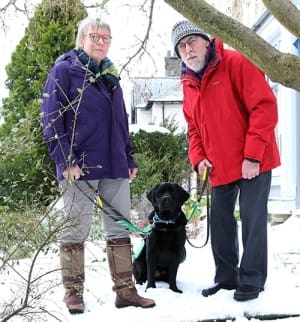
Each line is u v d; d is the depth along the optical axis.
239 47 2.18
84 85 3.17
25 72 9.60
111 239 3.67
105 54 3.59
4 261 2.53
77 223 2.94
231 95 3.73
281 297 3.72
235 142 3.75
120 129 3.72
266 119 3.59
